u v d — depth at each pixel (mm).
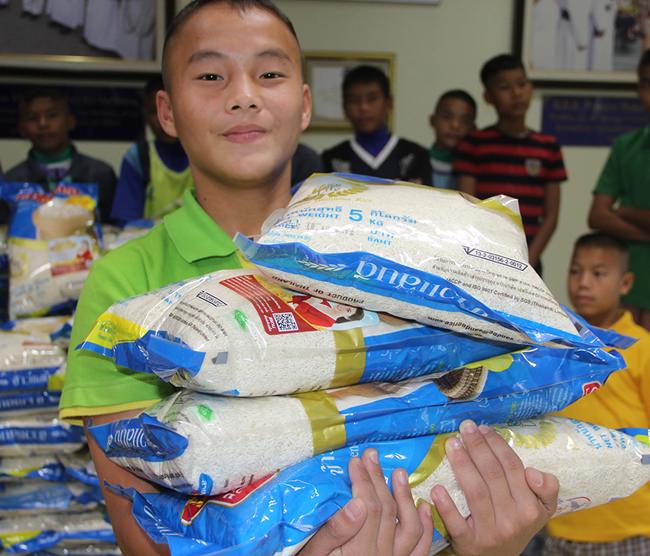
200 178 932
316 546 708
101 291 895
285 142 892
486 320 769
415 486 757
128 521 832
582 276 2043
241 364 702
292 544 673
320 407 738
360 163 2965
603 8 3436
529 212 3035
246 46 859
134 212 2625
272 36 871
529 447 811
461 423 787
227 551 657
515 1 3396
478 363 816
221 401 715
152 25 3270
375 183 855
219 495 710
